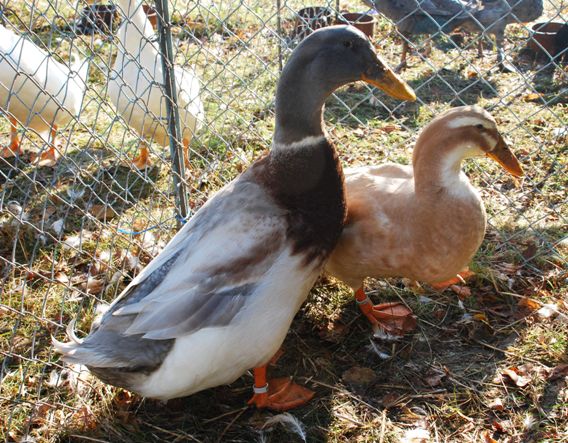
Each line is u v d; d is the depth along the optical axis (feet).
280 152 2.59
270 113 4.70
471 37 6.57
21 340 3.04
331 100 5.42
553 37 5.91
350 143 4.57
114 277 3.43
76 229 3.87
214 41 5.97
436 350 3.03
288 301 2.56
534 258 3.45
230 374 2.58
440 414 2.71
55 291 3.34
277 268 2.48
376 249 2.85
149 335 2.34
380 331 3.12
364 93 5.55
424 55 6.24
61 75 4.25
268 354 2.61
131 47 4.00
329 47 2.50
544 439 2.56
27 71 4.09
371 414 2.74
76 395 2.78
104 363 2.38
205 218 2.60
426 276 2.90
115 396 2.81
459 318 3.19
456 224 2.72
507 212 3.78
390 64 6.14
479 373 2.89
